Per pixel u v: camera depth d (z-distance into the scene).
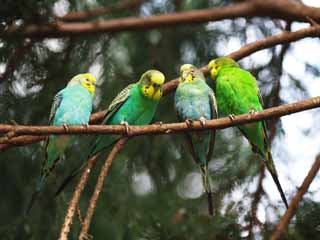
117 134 7.46
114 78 10.29
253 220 8.92
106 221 9.55
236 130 10.77
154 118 10.72
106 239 9.50
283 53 10.48
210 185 9.96
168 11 11.12
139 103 9.09
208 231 8.85
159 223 9.30
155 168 10.77
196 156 9.40
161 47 10.84
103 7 10.27
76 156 9.84
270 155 9.33
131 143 10.46
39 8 9.06
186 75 9.52
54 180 9.73
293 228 8.58
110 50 10.43
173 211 9.70
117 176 10.03
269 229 8.80
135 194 10.35
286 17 10.42
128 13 10.73
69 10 9.99
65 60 10.05
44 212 9.59
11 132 7.01
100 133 7.38
